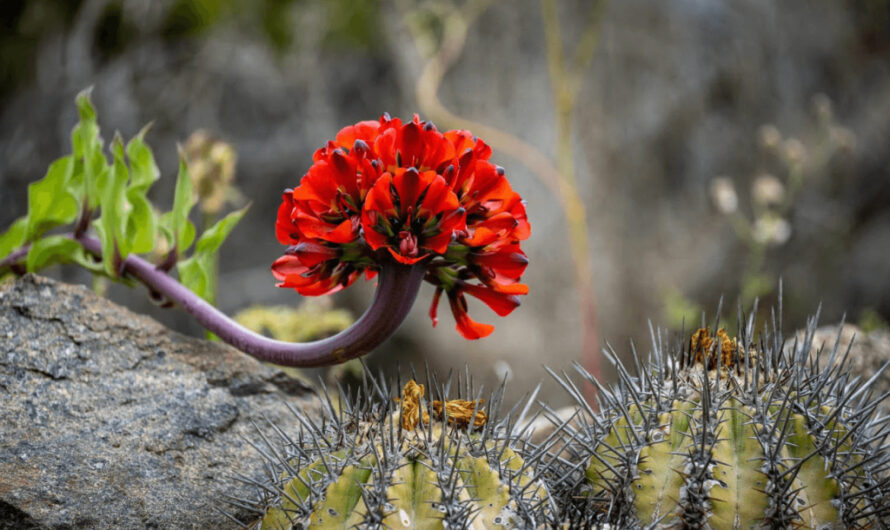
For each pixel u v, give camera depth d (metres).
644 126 2.03
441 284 0.76
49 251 0.91
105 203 0.88
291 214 0.74
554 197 1.96
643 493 0.72
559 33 2.03
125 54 1.96
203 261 0.91
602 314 1.94
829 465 0.71
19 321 0.84
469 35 2.04
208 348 0.87
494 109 2.02
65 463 0.78
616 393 0.76
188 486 0.79
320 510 0.70
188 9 2.00
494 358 1.90
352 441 0.71
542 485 0.73
